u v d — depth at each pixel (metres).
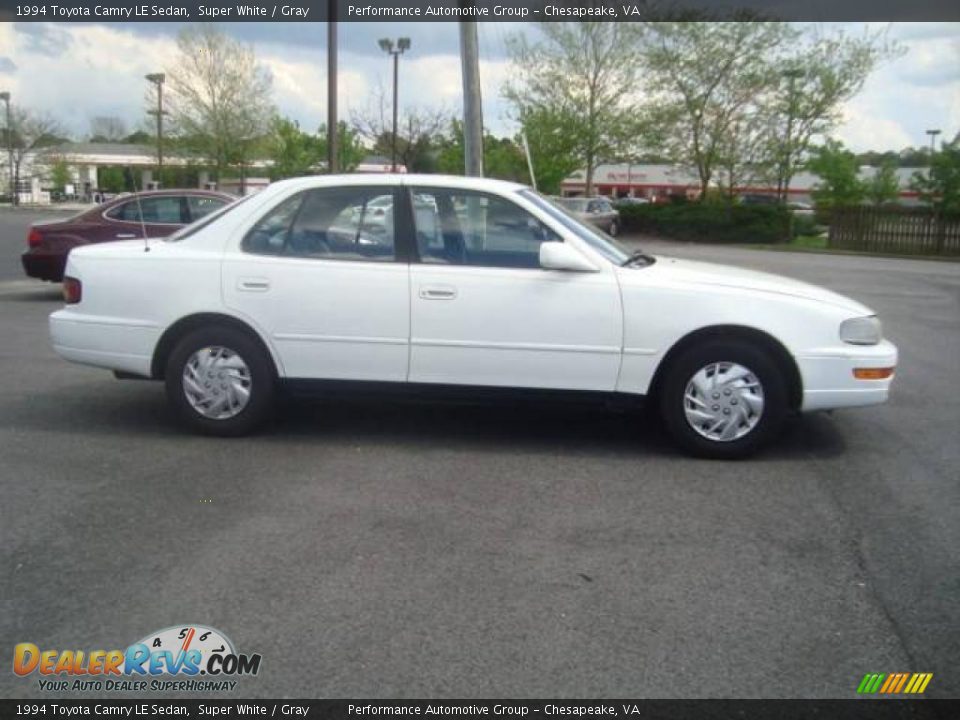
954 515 4.86
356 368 5.88
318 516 4.71
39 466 5.46
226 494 5.02
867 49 34.81
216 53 38.12
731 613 3.73
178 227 12.17
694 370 5.68
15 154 59.12
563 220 5.96
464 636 3.51
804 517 4.81
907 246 31.34
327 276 5.80
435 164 31.98
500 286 5.68
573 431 6.41
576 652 3.41
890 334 11.42
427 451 5.88
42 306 12.30
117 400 7.08
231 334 5.94
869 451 6.03
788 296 5.66
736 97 35.72
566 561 4.20
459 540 4.43
